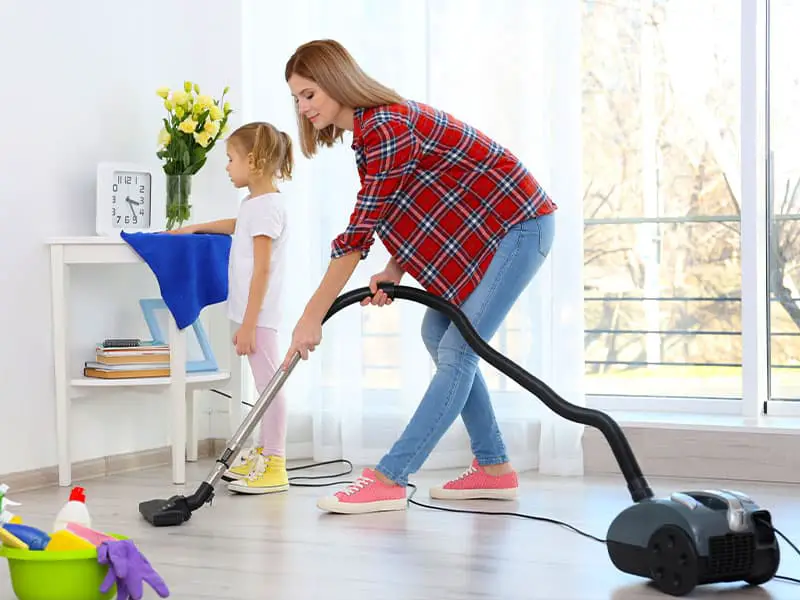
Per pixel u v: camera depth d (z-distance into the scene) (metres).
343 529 2.42
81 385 2.99
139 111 3.36
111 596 1.79
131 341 3.08
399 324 3.34
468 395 2.71
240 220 2.98
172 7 3.50
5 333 2.93
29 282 2.99
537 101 3.25
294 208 3.49
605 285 3.59
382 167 2.36
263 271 2.90
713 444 3.08
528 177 2.60
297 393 3.51
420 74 3.34
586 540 2.31
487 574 2.02
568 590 1.91
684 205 3.52
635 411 3.44
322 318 2.42
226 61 3.55
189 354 3.23
